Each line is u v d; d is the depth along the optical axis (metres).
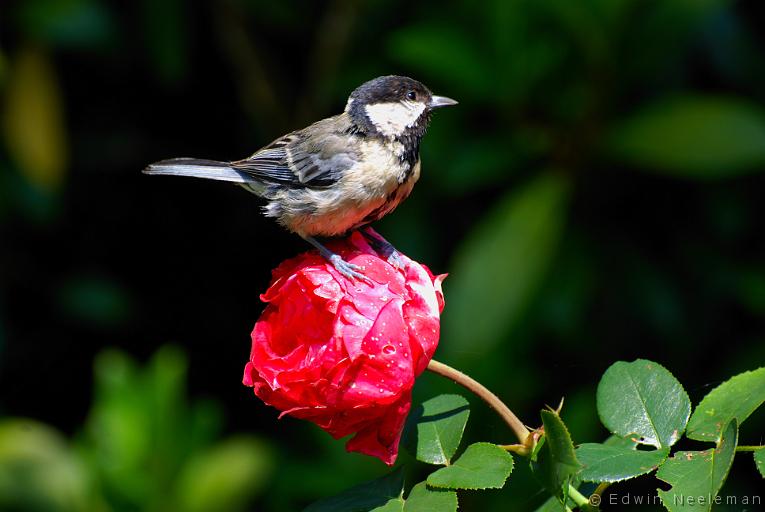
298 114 11.11
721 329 10.61
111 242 11.65
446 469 4.39
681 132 9.28
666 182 10.50
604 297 10.49
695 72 10.58
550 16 9.43
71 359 11.42
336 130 7.22
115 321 11.11
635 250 10.54
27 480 8.30
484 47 9.59
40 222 10.73
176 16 10.49
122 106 11.58
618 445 4.86
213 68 11.54
